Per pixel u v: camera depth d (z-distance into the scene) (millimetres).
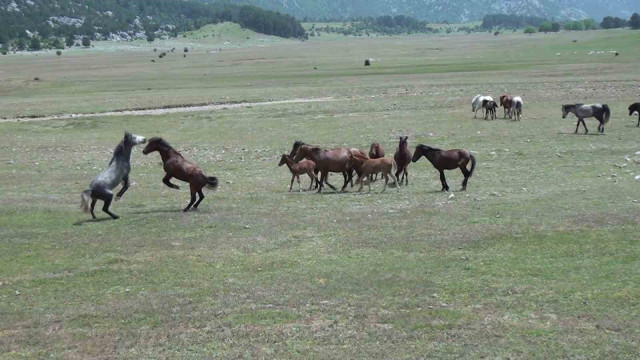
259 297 13055
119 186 26438
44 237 18109
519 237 16547
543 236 16547
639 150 29594
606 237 16234
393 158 24719
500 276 13875
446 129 38906
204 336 11281
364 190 24219
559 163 27656
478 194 22234
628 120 39281
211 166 31125
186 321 11961
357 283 13656
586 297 12516
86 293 13641
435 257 15281
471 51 151375
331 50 190125
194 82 82062
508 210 19422
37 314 12500
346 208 20812
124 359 10500
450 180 25453
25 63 155250
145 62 147375
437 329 11289
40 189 26062
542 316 11719
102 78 94062
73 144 38812
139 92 69188
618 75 66438
